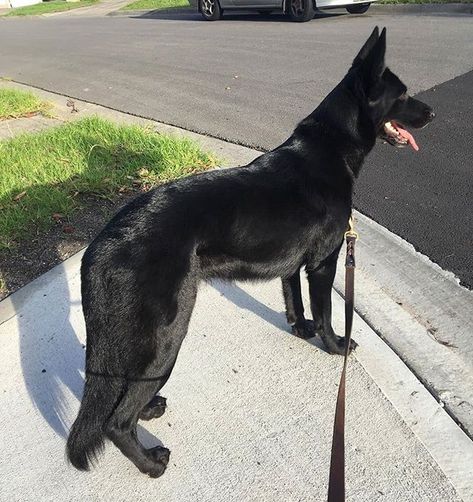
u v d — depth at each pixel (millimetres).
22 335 1440
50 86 4168
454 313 1408
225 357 1335
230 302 1539
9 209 1971
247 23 6160
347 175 1268
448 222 1820
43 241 1849
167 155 2338
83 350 1380
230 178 1159
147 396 1033
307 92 3312
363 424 1115
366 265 1632
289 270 1260
